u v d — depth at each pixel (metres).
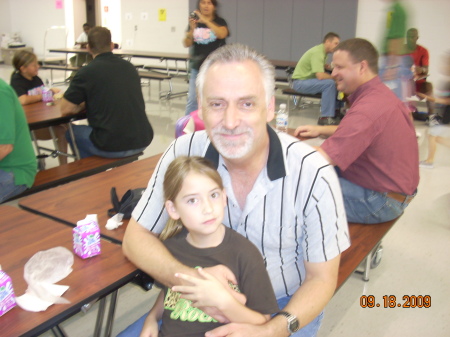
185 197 1.18
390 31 5.16
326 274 1.25
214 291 1.10
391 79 5.23
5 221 1.60
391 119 2.13
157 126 6.00
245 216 1.29
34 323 1.04
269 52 9.12
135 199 1.67
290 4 8.62
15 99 2.55
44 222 1.60
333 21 8.23
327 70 6.55
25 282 1.21
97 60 3.38
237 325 1.11
